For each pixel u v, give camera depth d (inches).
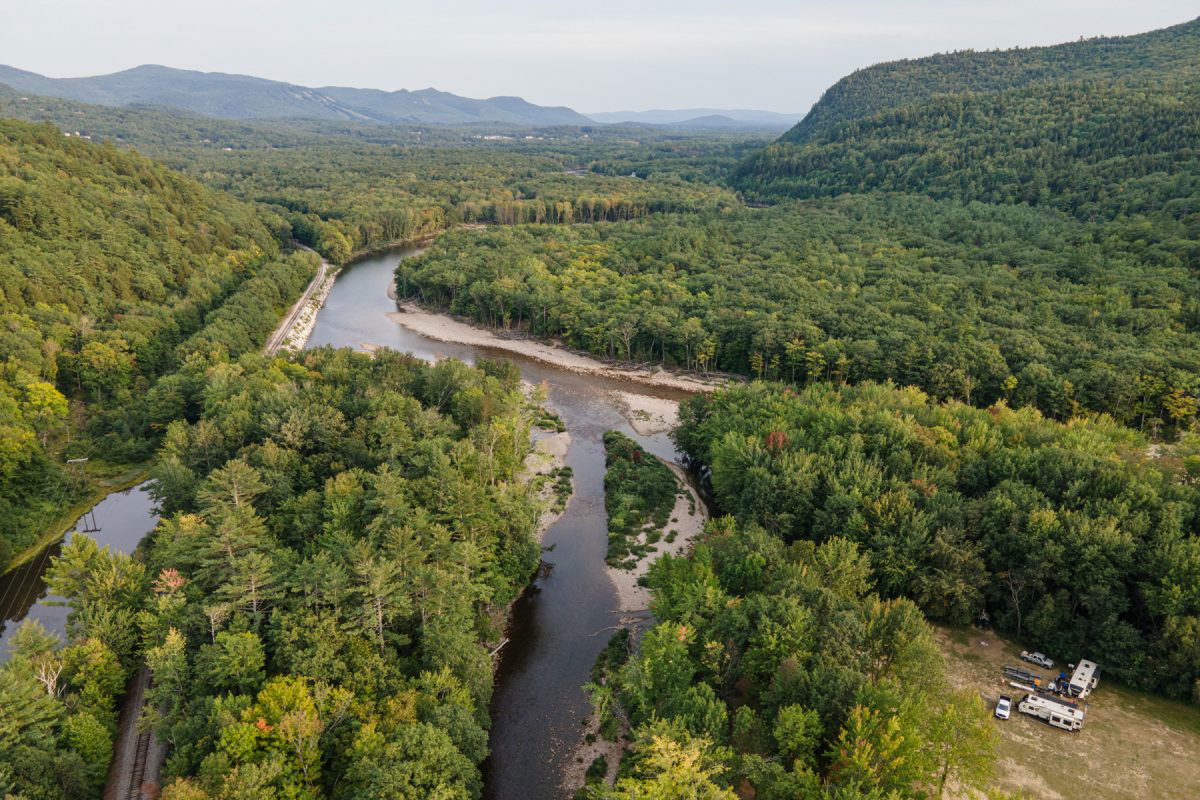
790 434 4972.9
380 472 4343.0
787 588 3316.9
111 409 6053.2
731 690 3228.3
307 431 4931.1
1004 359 6565.0
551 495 5516.7
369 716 2842.0
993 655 3599.9
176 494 4416.8
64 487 5098.4
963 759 2524.6
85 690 2965.1
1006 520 3905.0
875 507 4055.1
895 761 2373.3
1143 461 4480.8
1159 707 3221.0
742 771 2544.3
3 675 2667.3
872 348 6968.5
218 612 3075.8
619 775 2913.4
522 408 6510.8
